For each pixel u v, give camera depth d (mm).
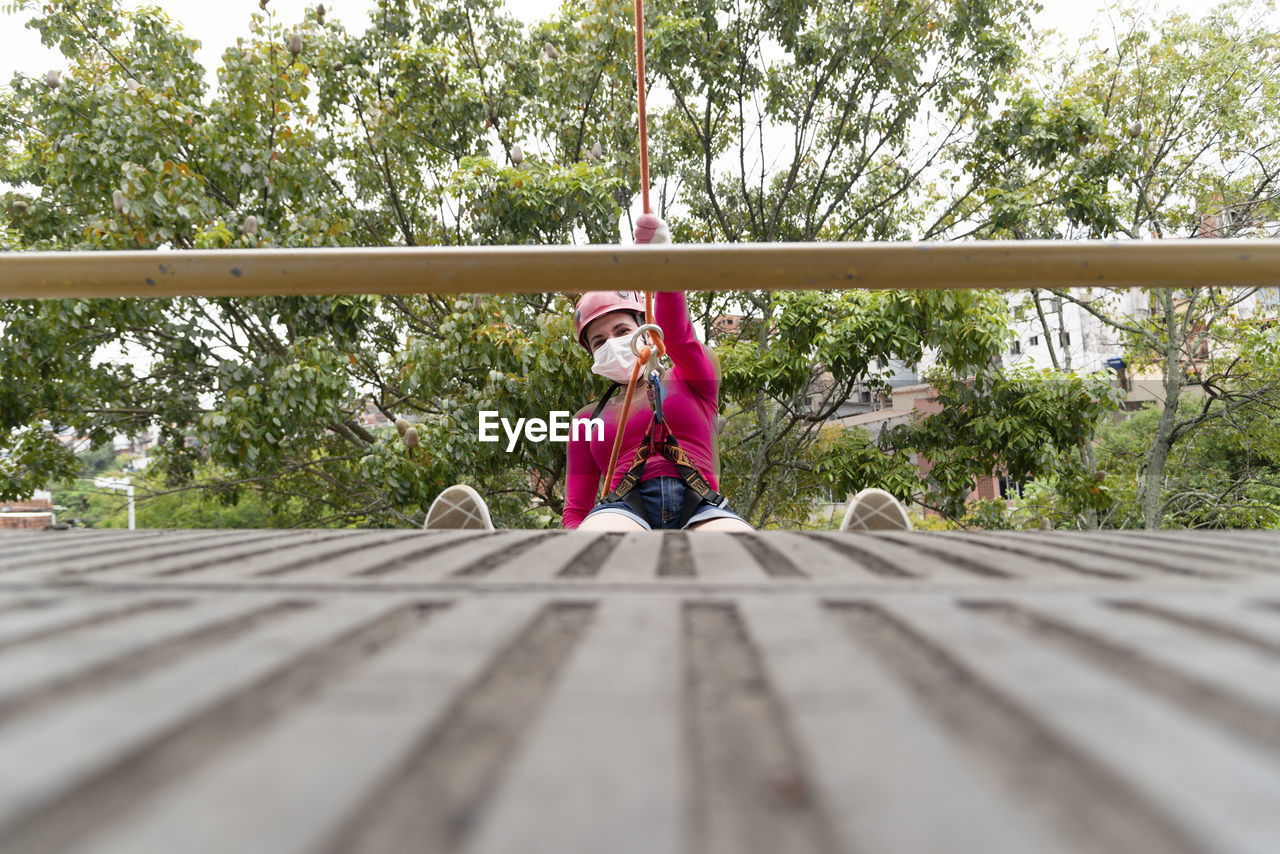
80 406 7828
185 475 9102
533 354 5863
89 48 8469
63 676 311
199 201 6293
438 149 9617
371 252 1114
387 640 386
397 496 5832
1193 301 10734
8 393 7008
